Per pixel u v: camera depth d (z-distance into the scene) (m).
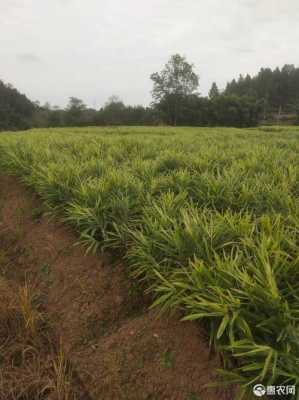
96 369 1.77
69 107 58.09
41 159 4.94
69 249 2.87
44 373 1.79
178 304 1.81
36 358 1.89
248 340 1.37
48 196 3.48
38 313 2.22
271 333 1.44
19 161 4.90
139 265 2.25
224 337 1.59
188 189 3.51
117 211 2.84
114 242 2.64
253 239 2.13
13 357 1.90
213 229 2.12
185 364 1.62
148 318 1.97
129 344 1.84
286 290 1.62
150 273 2.06
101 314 2.16
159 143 7.53
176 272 1.81
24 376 1.74
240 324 1.44
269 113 71.44
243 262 1.83
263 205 2.96
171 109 54.59
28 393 1.66
